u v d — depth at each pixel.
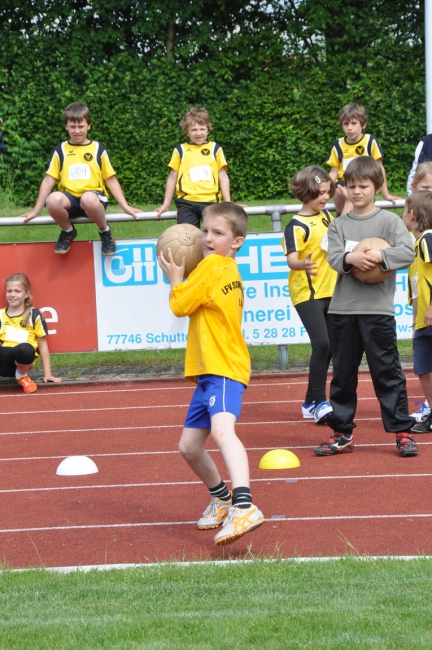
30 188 22.59
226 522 4.50
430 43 13.14
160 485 6.43
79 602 4.02
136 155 22.66
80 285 10.84
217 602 3.93
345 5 24.16
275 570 4.36
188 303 4.79
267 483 6.34
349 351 6.93
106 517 5.71
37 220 10.73
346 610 3.74
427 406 8.00
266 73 23.80
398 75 23.33
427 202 7.16
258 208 10.76
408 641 3.39
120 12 24.31
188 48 23.89
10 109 22.47
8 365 10.44
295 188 7.93
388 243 6.69
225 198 10.77
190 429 5.00
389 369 6.86
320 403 8.12
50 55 23.06
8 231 18.16
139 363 12.00
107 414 9.20
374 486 6.13
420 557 4.50
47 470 7.05
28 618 3.83
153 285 10.82
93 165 10.54
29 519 5.77
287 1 24.62
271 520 5.46
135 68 23.00
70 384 10.87
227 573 4.36
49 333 10.91
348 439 7.12
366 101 23.08
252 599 3.95
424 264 7.18
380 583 4.10
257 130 23.03
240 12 24.83
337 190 10.26
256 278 10.73
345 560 4.48
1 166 22.33
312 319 7.99
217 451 7.39
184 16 24.00
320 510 5.63
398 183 23.27
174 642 3.46
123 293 10.84
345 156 10.68
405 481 6.23
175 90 23.02
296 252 7.80
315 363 8.05
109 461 7.25
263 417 8.70
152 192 22.69
